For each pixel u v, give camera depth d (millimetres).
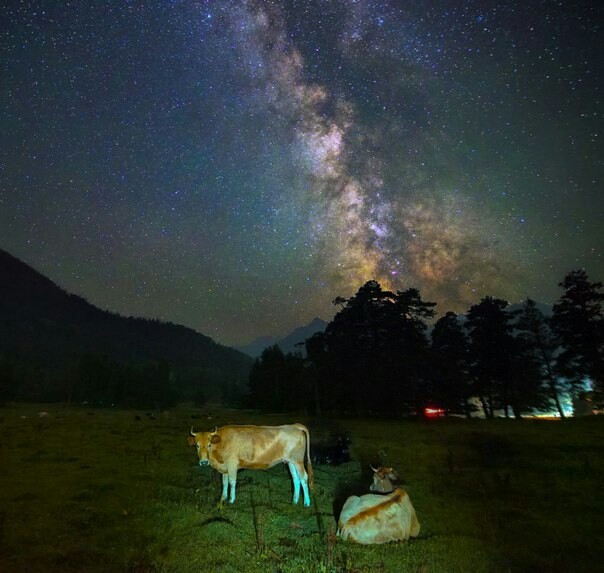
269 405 65500
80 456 15938
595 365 46594
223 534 7980
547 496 11352
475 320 52000
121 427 28453
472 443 21781
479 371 50906
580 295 47281
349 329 50406
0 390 77375
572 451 19172
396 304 48594
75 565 6762
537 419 44625
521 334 56656
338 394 49719
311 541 7828
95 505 9680
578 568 7137
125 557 7078
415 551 7438
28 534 7918
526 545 8023
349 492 11312
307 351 55688
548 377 55219
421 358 47469
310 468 10344
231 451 9828
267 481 12008
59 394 97250
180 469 13758
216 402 130000
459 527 8828
